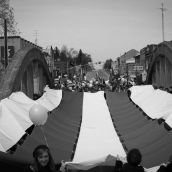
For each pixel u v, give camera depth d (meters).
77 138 18.66
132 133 18.59
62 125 20.39
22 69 21.48
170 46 25.69
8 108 15.20
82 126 21.27
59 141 16.95
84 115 23.89
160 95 21.03
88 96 28.69
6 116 13.73
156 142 14.86
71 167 11.59
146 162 12.94
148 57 67.62
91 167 11.65
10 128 13.30
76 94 29.27
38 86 30.94
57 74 79.38
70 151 15.98
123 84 50.03
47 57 70.06
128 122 21.27
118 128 20.52
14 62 20.86
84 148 17.11
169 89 24.31
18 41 41.62
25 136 13.75
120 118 22.69
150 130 17.38
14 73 19.67
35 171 8.13
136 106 23.53
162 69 31.58
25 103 16.86
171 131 14.30
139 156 9.12
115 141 18.11
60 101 24.50
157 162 12.52
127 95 28.69
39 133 15.20
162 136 14.98
